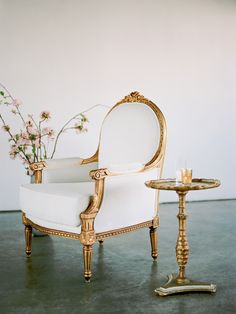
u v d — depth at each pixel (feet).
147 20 15.60
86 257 7.58
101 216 7.79
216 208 14.76
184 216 7.18
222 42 16.44
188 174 7.05
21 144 10.75
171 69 15.90
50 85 14.78
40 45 14.64
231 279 7.66
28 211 8.75
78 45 14.98
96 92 15.23
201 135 16.31
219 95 16.48
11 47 14.38
